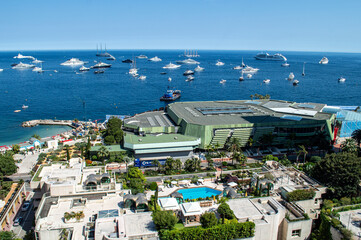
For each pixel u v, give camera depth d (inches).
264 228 3105.3
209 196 4618.6
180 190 4790.8
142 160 5846.5
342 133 7751.0
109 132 6850.4
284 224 3265.3
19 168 5920.3
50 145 7062.0
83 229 3038.9
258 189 4072.3
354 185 3976.4
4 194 4202.8
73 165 4411.9
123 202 3563.0
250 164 5890.8
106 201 3590.1
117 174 5359.3
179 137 6294.3
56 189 3540.8
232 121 6668.3
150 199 3909.9
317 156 5925.2
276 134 6535.4
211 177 5270.7
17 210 4352.9
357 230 3120.1
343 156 4160.9
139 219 3139.8
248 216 3171.8
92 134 7854.3
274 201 3472.0
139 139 6092.5
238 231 2967.5
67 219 3110.2
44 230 2925.7
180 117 6988.2
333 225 3147.1
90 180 3742.6
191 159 5944.9
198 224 3248.0
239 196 3929.6
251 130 6392.7
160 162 5944.9
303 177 4330.7
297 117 6909.5
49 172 4101.9
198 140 6092.5
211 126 6250.0
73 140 7583.7
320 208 3976.4
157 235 2896.2
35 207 3954.2
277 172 4490.7
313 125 6584.6
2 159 4758.9
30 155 6624.0
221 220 3085.6
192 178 5103.3
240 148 6338.6
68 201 3548.2
